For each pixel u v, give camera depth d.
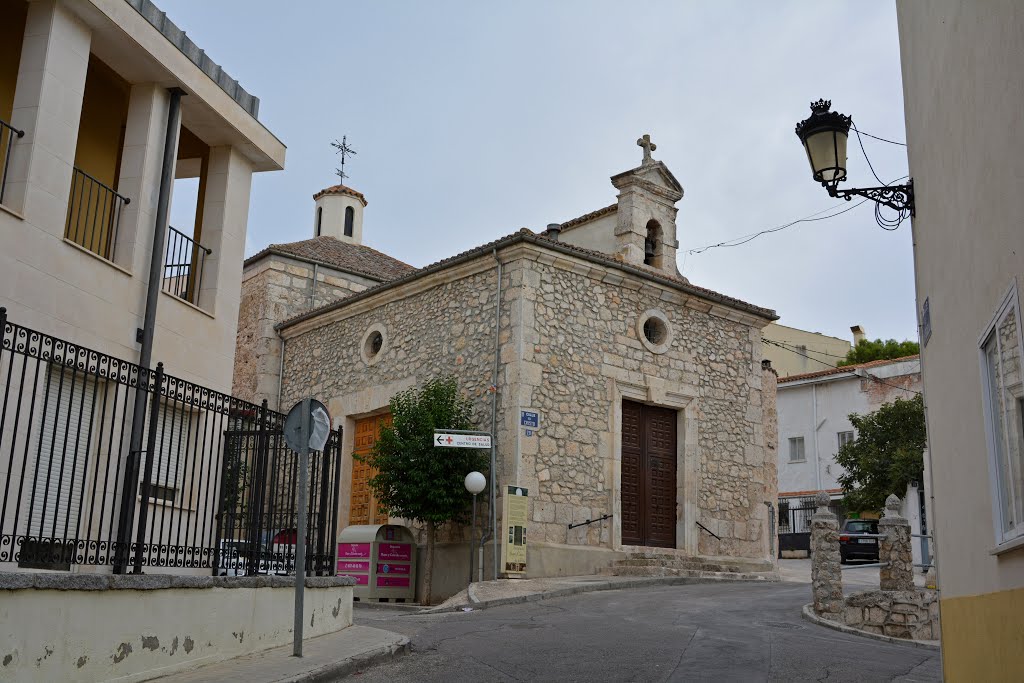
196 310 11.80
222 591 8.35
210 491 11.50
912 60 7.89
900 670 8.59
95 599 6.70
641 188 20.56
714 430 19.94
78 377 9.84
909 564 12.60
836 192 7.92
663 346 19.38
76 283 9.84
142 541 7.87
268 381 22.88
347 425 20.58
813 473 35.34
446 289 18.91
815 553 12.42
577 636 10.20
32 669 6.05
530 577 16.27
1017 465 4.96
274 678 7.41
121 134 12.57
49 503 9.30
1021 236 4.57
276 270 23.86
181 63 11.24
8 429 8.81
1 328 6.47
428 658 9.04
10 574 5.89
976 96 5.46
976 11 5.35
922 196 7.59
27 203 9.28
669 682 7.72
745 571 19.23
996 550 5.23
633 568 17.11
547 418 17.11
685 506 19.02
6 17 10.67
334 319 21.73
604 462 17.83
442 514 16.44
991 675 5.52
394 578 17.25
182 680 7.25
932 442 7.75
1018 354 4.75
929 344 7.66
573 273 18.14
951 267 6.52
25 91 9.55
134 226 10.75
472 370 17.83
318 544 10.78
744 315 20.94
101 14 10.00
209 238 12.45
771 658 8.97
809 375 36.03
